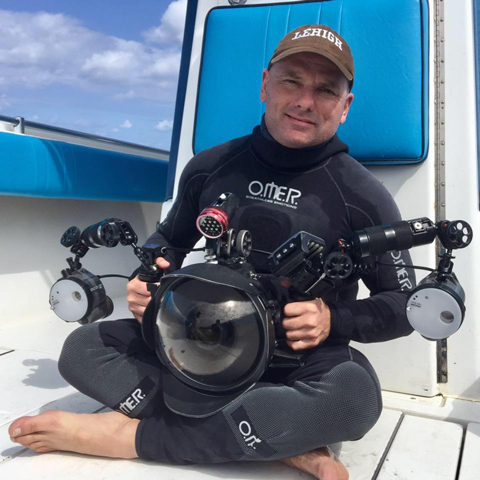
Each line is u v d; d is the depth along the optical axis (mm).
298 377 1209
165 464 1243
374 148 1739
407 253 1359
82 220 2932
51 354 2059
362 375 1157
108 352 1332
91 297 1441
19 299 2537
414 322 1166
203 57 2012
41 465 1223
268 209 1357
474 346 1696
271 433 1145
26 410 1535
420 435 1444
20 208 2559
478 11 1825
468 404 1659
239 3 2066
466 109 1729
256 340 1101
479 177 1739
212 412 1152
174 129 2213
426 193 1732
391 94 1735
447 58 1762
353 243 1167
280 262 1122
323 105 1304
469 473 1242
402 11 1753
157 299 1152
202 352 1126
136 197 3109
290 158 1356
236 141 1489
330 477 1115
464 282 1697
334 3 1853
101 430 1238
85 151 2711
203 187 1481
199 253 1933
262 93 1526
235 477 1194
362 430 1150
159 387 1293
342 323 1237
